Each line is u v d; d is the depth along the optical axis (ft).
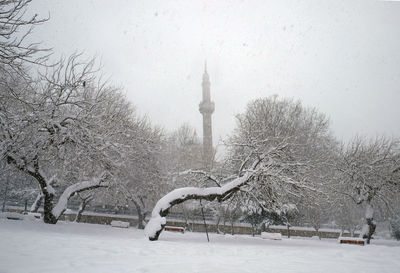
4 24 27.71
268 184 47.78
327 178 69.31
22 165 50.78
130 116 76.28
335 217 116.16
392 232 123.24
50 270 15.53
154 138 84.12
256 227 91.66
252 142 51.06
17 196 105.19
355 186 73.26
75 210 115.65
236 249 31.24
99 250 24.31
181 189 46.68
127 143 65.77
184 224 109.81
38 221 53.83
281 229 107.34
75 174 59.88
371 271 19.63
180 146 113.39
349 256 27.94
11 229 37.32
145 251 25.59
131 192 73.67
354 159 75.87
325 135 98.37
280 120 76.38
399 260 25.90
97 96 60.54
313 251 32.01
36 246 23.98
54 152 53.67
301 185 47.60
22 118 45.98
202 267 18.48
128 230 60.90
